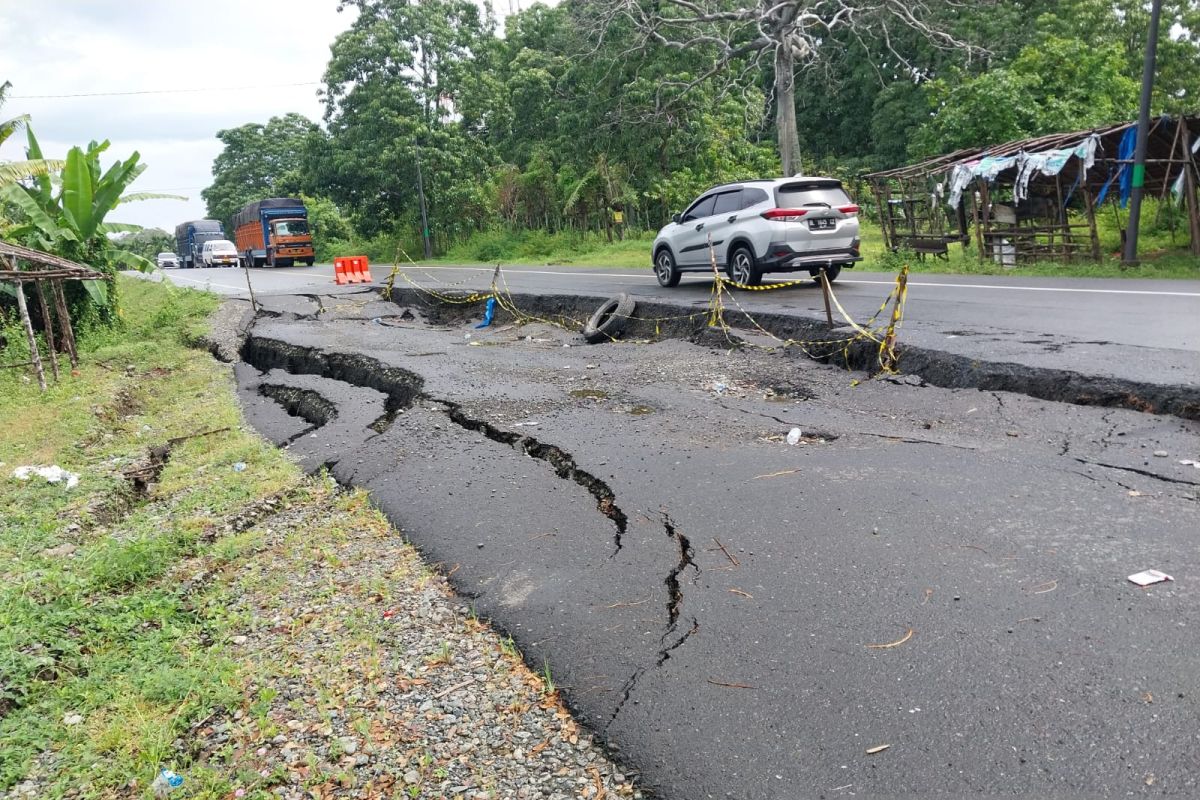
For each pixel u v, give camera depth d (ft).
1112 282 43.19
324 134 133.08
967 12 127.85
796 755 9.13
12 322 48.80
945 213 68.03
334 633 13.17
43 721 11.48
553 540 15.57
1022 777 8.49
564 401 25.76
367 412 27.32
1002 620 11.31
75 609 14.84
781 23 91.66
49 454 26.32
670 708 10.18
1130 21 111.34
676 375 28.55
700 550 14.39
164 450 26.58
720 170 110.11
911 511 15.12
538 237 117.60
